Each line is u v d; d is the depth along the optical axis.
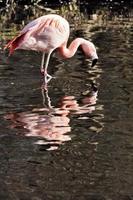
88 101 12.46
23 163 8.43
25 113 11.35
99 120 10.86
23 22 27.62
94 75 15.45
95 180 7.77
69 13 32.06
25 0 35.56
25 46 15.65
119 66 16.56
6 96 12.91
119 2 37.78
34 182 7.68
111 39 21.98
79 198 7.14
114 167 8.27
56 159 8.62
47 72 16.06
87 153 8.90
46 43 15.71
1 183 7.64
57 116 11.13
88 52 16.48
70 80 14.89
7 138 9.62
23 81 14.66
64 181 7.72
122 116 11.13
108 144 9.35
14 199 7.10
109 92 13.34
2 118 10.94
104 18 29.70
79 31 24.61
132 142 9.47
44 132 10.00
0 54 18.80
